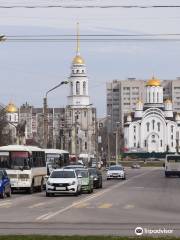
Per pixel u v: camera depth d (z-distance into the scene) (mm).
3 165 56938
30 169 56688
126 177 107312
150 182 83625
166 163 107625
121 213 34156
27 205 40594
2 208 37875
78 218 30859
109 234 23531
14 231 24750
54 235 22562
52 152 80188
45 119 82500
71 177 52312
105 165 189250
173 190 61438
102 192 58031
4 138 132875
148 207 38938
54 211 35375
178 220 29953
